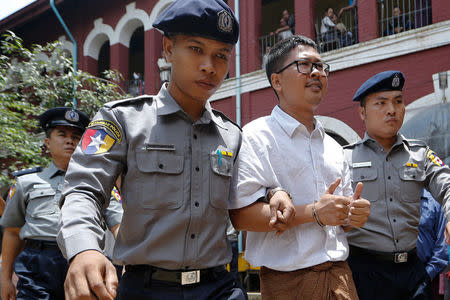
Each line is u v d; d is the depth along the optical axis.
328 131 9.02
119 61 12.39
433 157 2.97
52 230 3.14
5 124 6.93
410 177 2.93
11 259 3.40
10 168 6.93
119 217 2.93
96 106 8.06
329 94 9.06
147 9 11.93
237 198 1.91
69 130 3.44
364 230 2.85
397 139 3.04
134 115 1.67
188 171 1.68
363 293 2.79
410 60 8.12
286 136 2.19
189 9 1.59
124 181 1.64
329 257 2.01
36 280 3.06
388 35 8.87
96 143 1.54
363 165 3.05
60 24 13.76
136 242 1.62
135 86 12.45
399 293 2.77
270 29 13.60
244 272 8.18
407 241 2.84
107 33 12.72
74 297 1.12
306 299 1.99
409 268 2.82
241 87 10.22
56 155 3.41
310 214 1.90
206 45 1.63
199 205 1.67
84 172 1.46
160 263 1.59
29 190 3.30
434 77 7.73
